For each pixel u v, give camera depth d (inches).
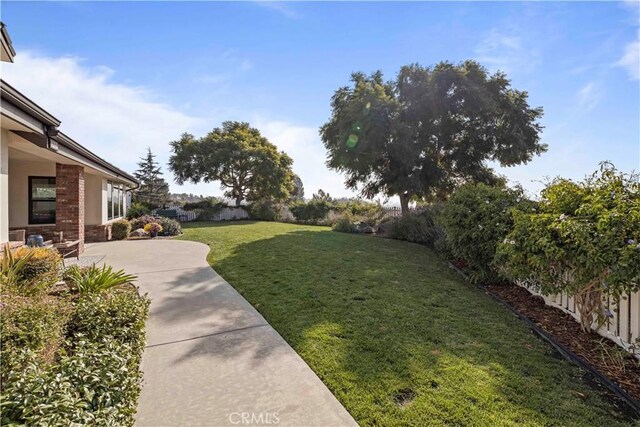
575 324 175.2
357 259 324.5
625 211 140.3
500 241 223.6
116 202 602.5
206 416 97.8
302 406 103.5
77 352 91.3
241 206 1015.6
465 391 112.3
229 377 118.9
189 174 1043.9
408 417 98.7
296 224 852.0
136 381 96.3
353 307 190.9
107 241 475.8
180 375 119.7
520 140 641.6
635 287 131.0
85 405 67.2
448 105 629.6
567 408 105.6
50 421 59.7
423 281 251.8
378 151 609.9
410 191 641.6
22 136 214.7
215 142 1037.8
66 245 309.1
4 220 201.5
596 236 143.2
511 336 159.8
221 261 316.2
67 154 283.7
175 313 181.2
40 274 185.3
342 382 116.4
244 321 170.6
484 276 248.5
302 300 201.8
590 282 151.0
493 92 657.6
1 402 62.5
